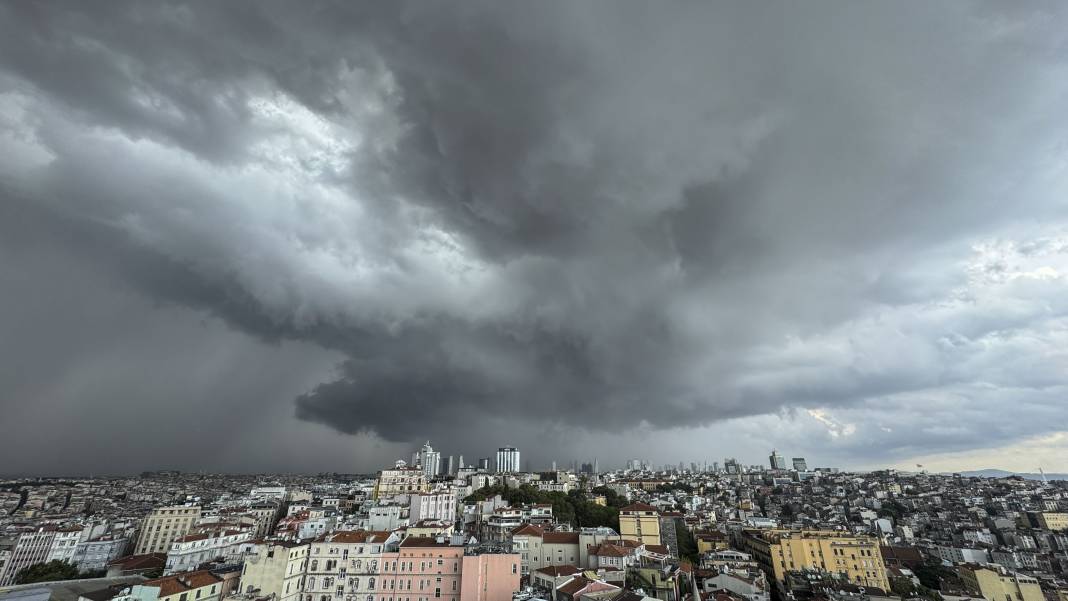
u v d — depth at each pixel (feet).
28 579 469.16
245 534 588.09
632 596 330.95
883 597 440.86
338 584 397.39
